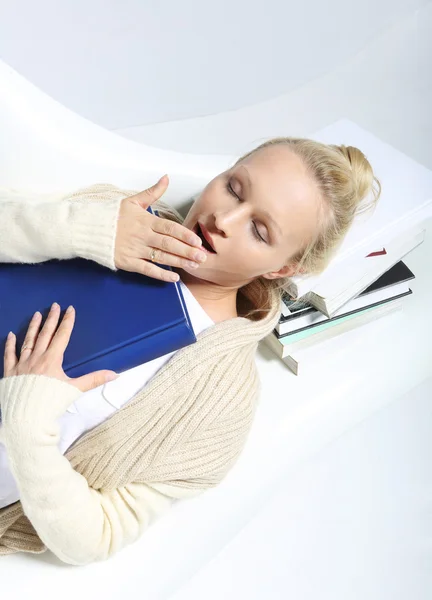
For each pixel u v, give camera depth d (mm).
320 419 1089
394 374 1149
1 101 959
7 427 742
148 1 1736
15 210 857
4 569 861
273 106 1634
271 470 1030
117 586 872
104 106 1718
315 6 1753
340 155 929
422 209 1015
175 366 867
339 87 1648
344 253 959
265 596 917
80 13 1714
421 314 1200
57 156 1025
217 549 938
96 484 857
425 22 1654
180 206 1131
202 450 863
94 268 834
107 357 784
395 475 1064
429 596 969
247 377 920
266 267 890
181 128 1601
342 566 968
